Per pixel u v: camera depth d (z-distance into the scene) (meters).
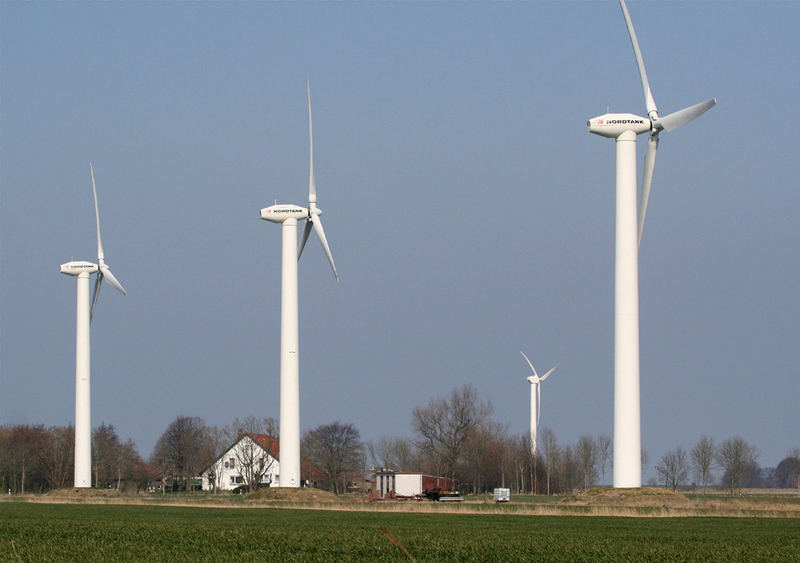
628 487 110.62
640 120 113.12
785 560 54.31
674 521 87.50
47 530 72.62
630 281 112.00
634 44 115.75
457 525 81.19
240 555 54.91
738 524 82.94
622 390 111.12
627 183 113.12
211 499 140.88
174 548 59.16
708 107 110.38
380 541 63.47
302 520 87.62
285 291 138.62
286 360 137.62
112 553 56.00
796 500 136.00
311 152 140.38
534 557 55.59
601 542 63.41
